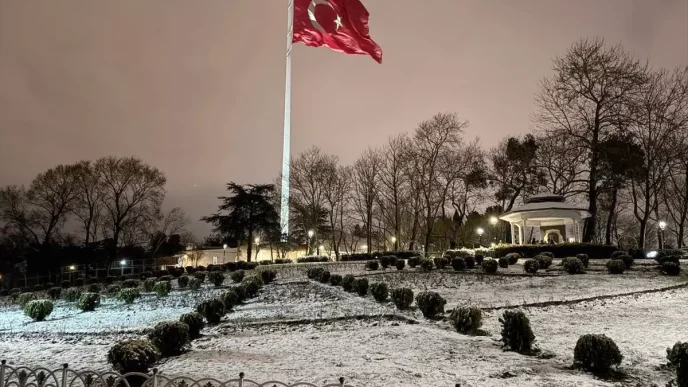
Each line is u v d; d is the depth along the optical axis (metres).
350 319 15.98
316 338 13.34
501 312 16.47
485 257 36.94
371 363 10.10
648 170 44.84
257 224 65.94
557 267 29.06
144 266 60.84
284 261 49.91
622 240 67.19
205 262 83.00
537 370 9.41
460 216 60.00
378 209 65.06
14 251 60.22
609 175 45.84
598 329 13.40
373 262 34.81
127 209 60.41
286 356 11.15
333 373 9.33
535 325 14.17
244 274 34.38
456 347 11.36
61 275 56.12
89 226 60.91
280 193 67.44
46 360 12.23
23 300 31.00
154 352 9.45
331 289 25.47
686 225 57.44
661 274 25.28
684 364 7.72
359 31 22.31
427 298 15.56
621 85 42.94
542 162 54.12
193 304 23.88
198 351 11.96
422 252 50.78
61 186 59.03
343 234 70.31
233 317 18.25
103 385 6.79
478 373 9.20
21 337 17.58
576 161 47.72
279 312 18.88
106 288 35.97
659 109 45.03
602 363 9.12
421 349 11.21
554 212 39.62
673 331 12.85
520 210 40.62
